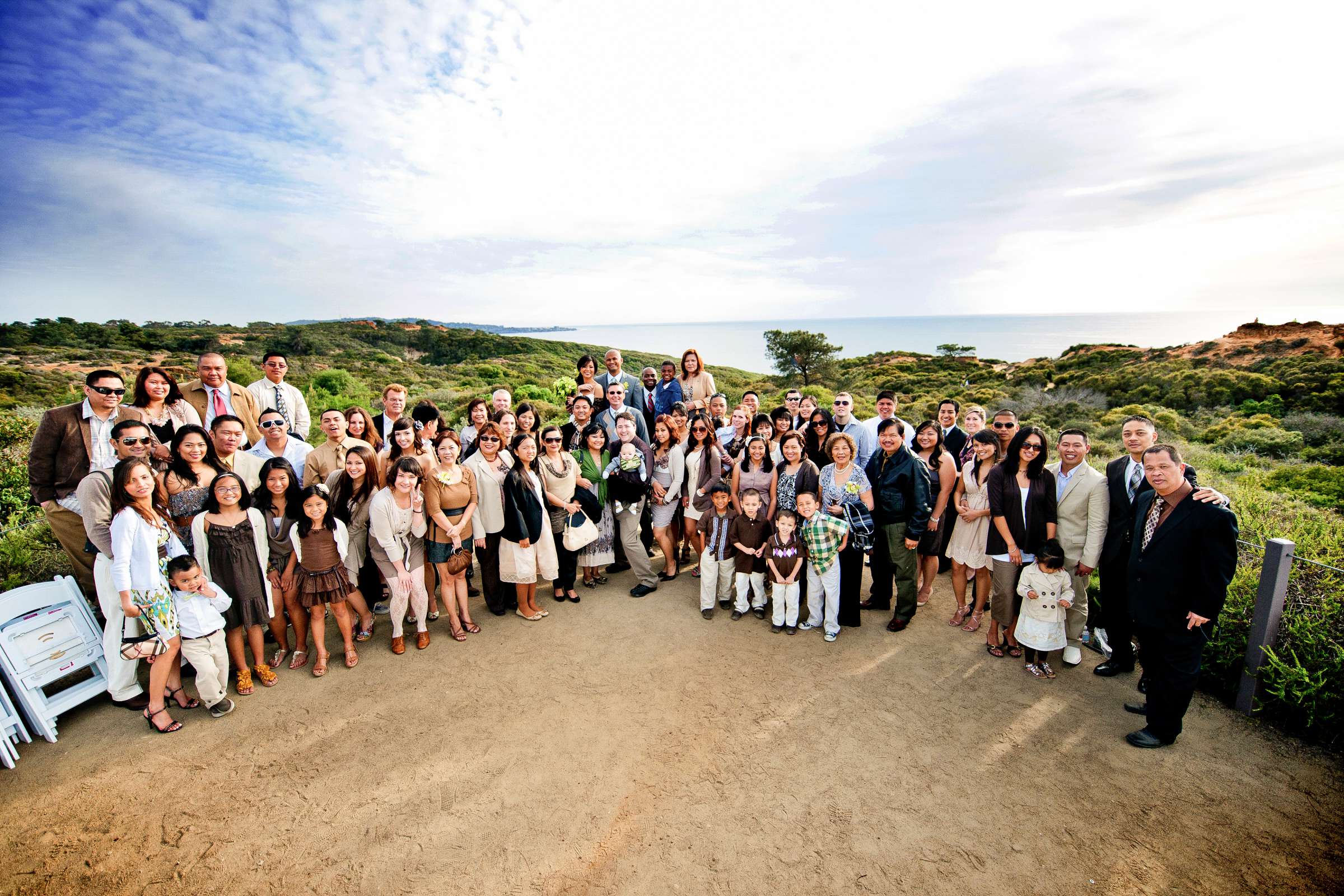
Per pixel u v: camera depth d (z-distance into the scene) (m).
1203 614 3.16
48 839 2.83
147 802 3.06
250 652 4.66
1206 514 3.15
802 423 7.08
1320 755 3.32
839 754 3.39
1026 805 2.99
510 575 4.98
